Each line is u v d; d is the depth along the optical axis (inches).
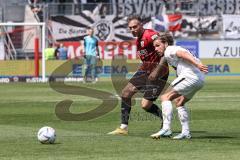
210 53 3240.7
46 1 3597.4
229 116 1441.9
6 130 1180.5
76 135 1096.2
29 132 1144.8
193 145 957.2
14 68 3046.3
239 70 3243.1
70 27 3294.8
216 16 3398.1
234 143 981.2
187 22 3383.4
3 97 2047.2
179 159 815.7
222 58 3228.3
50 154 864.3
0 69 3038.9
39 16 3368.6
